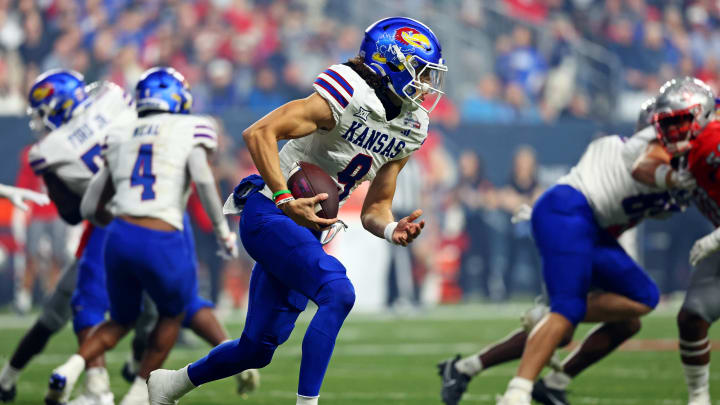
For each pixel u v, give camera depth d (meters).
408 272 43.69
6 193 16.62
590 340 16.97
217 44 50.31
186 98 17.30
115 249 15.98
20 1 48.97
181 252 16.22
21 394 18.86
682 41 58.09
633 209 15.97
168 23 50.66
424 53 12.31
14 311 40.94
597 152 16.30
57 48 49.09
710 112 15.20
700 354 15.88
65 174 17.75
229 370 12.83
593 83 54.59
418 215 12.55
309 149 12.60
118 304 16.31
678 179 15.01
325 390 19.86
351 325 36.88
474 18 53.75
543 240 15.88
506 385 20.95
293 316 12.84
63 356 26.09
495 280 46.44
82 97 18.12
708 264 15.73
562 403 17.11
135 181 16.25
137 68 49.75
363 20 53.41
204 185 16.31
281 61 50.91
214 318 18.09
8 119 40.75
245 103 49.81
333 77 12.08
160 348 16.28
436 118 46.59
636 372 22.86
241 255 43.06
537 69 53.97
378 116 12.25
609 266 16.09
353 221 43.59
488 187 46.12
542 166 47.28
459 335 32.53
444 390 17.27
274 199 11.83
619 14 57.31
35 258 39.09
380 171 13.38
